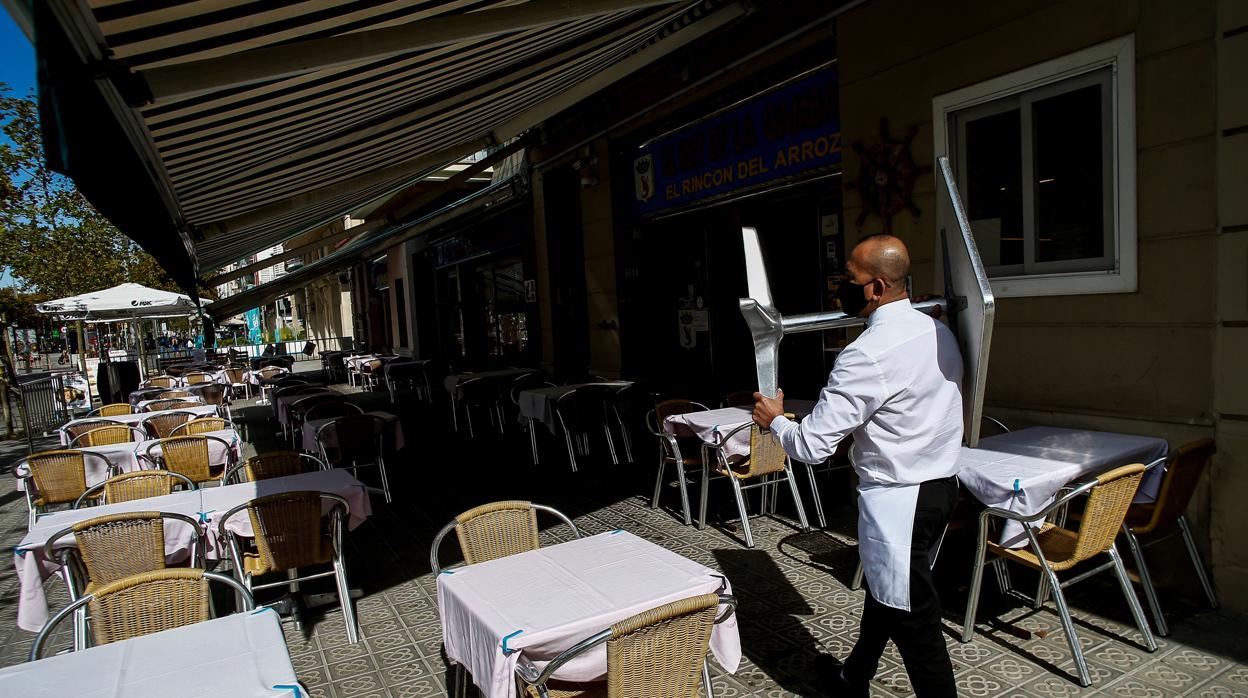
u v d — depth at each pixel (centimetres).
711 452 518
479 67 403
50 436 1197
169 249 280
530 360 1155
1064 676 298
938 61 461
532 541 322
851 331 570
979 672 304
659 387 912
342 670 344
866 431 252
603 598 237
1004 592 371
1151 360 369
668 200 855
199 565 361
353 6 252
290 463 488
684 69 750
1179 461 312
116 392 1305
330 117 370
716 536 486
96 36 183
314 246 938
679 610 205
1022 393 432
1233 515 341
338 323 2964
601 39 466
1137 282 372
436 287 1741
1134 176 370
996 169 443
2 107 1198
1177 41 349
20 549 331
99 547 337
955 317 255
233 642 223
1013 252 439
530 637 210
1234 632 325
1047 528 331
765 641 341
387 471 748
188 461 583
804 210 736
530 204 1093
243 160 380
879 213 511
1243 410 334
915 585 246
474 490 654
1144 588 328
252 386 1714
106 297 1247
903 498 247
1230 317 337
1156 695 281
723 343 862
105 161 184
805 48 620
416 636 376
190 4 199
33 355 4206
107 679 201
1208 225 343
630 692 205
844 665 286
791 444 254
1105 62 377
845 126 534
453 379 946
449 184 941
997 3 425
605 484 643
